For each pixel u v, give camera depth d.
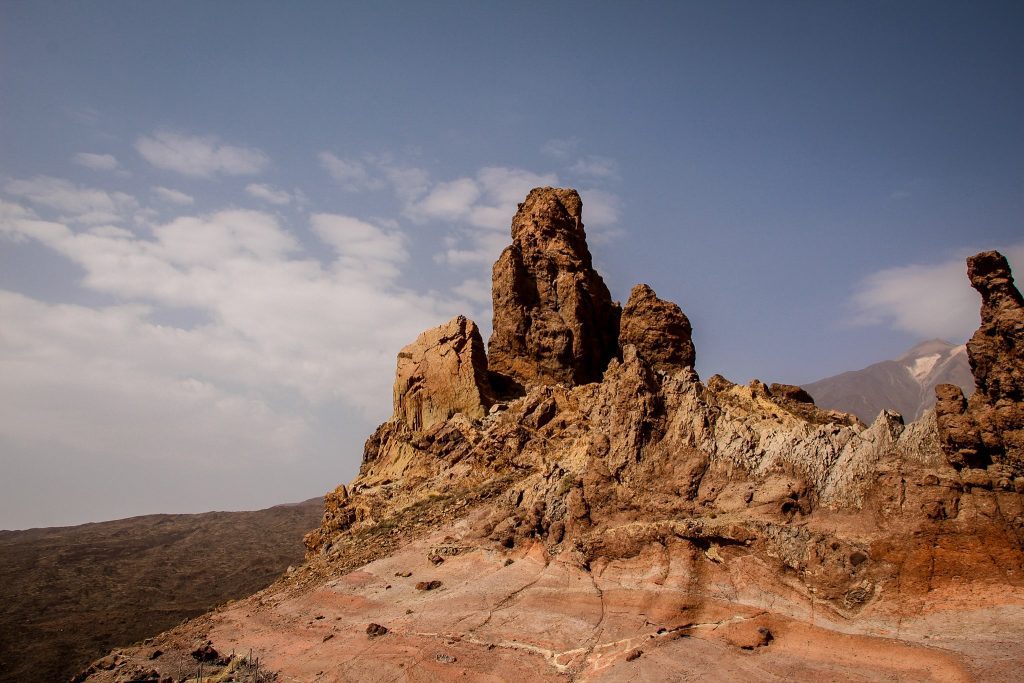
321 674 33.44
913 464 31.25
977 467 29.69
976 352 31.59
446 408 61.09
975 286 32.19
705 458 37.12
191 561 131.25
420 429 62.34
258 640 39.66
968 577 27.39
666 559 33.91
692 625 30.44
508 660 31.05
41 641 85.31
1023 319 29.67
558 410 54.06
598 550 36.47
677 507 35.75
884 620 27.70
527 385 62.09
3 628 90.62
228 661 37.53
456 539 43.34
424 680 30.55
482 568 39.94
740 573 31.84
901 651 25.86
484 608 36.03
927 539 28.78
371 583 42.81
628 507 37.59
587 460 41.12
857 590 29.06
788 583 30.61
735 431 37.62
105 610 100.69
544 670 29.78
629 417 40.22
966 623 26.11
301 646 37.38
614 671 28.45
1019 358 29.72
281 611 43.62
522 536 40.47
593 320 64.50
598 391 49.53
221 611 48.06
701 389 41.03
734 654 28.06
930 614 27.08
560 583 36.19
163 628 88.94
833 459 34.09
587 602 33.97
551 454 48.56
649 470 38.31
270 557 130.50
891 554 29.19
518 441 51.88
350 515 57.47
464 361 61.12
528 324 64.06
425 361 63.75
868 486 31.83
